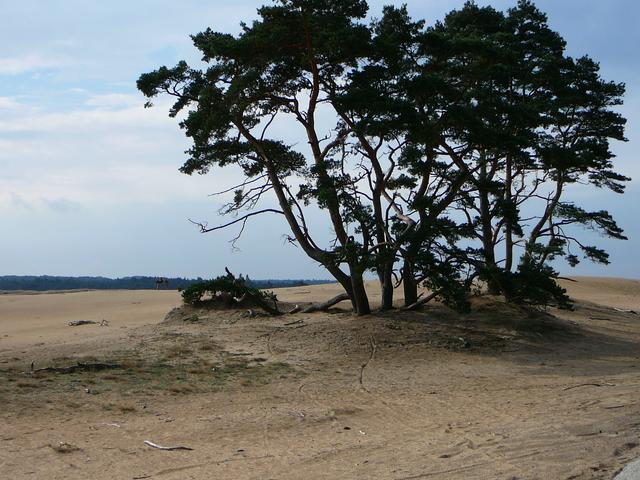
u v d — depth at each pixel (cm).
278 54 2331
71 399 1473
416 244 2288
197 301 3008
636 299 5003
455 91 2398
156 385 1658
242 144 2641
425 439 1177
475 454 1053
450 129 2531
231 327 2570
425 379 1862
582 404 1449
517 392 1656
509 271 2442
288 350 2211
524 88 3241
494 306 2822
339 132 2491
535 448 1070
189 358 2066
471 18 3044
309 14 2214
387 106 2198
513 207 2570
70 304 4778
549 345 2438
